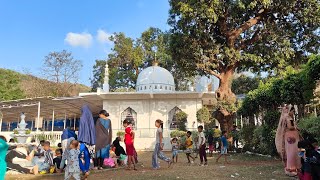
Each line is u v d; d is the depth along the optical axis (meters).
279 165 11.48
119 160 12.72
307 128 10.95
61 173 10.00
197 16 18.73
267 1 18.33
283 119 8.86
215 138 20.69
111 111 28.28
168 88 33.16
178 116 27.28
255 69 22.08
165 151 24.62
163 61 44.62
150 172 10.20
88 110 10.87
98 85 49.66
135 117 28.22
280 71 20.20
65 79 48.34
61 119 43.78
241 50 21.44
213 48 20.11
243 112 20.94
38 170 10.20
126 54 46.16
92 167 11.24
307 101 12.84
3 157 5.57
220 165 12.32
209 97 28.08
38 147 12.03
